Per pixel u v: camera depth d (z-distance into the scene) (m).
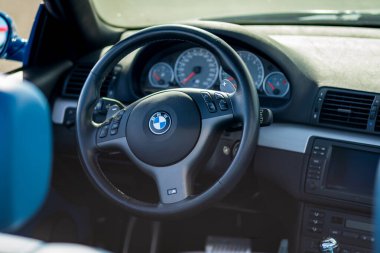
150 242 3.17
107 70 2.28
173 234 3.18
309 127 2.50
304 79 2.54
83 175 2.97
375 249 1.32
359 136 2.44
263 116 2.29
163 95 2.20
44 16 2.87
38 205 1.33
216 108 2.15
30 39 2.87
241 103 2.13
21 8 3.19
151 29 2.23
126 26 3.05
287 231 2.89
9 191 1.26
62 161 2.91
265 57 2.61
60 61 2.96
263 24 2.89
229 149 2.35
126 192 2.94
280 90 2.61
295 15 2.85
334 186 2.47
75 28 2.91
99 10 2.99
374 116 2.44
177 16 3.04
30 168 1.30
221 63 2.18
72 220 3.13
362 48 2.65
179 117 2.15
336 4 2.85
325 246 2.37
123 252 3.18
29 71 2.82
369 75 2.52
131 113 2.21
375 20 2.78
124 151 2.22
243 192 2.79
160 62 2.75
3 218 1.26
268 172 2.57
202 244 3.16
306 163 2.49
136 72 2.76
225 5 3.01
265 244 3.08
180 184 2.16
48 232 2.96
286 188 2.55
